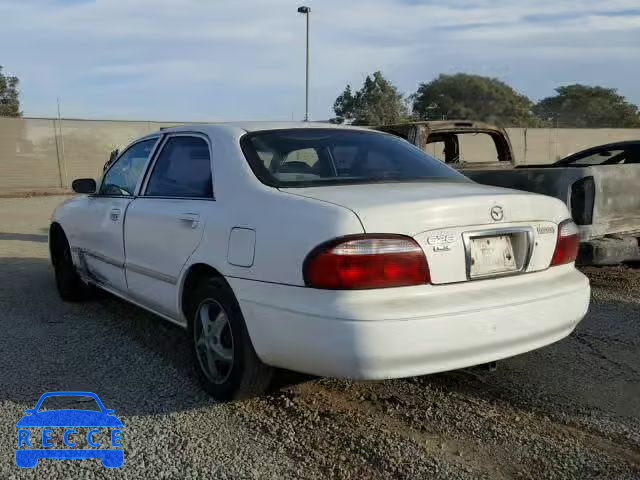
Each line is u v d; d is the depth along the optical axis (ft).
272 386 12.63
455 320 9.59
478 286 10.21
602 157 27.09
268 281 10.23
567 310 10.99
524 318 10.30
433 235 9.78
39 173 73.26
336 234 9.42
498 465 9.75
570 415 11.39
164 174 14.14
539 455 10.04
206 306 12.05
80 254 17.62
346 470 9.58
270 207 10.62
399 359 9.30
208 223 11.71
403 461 9.83
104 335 16.02
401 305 9.39
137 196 14.78
